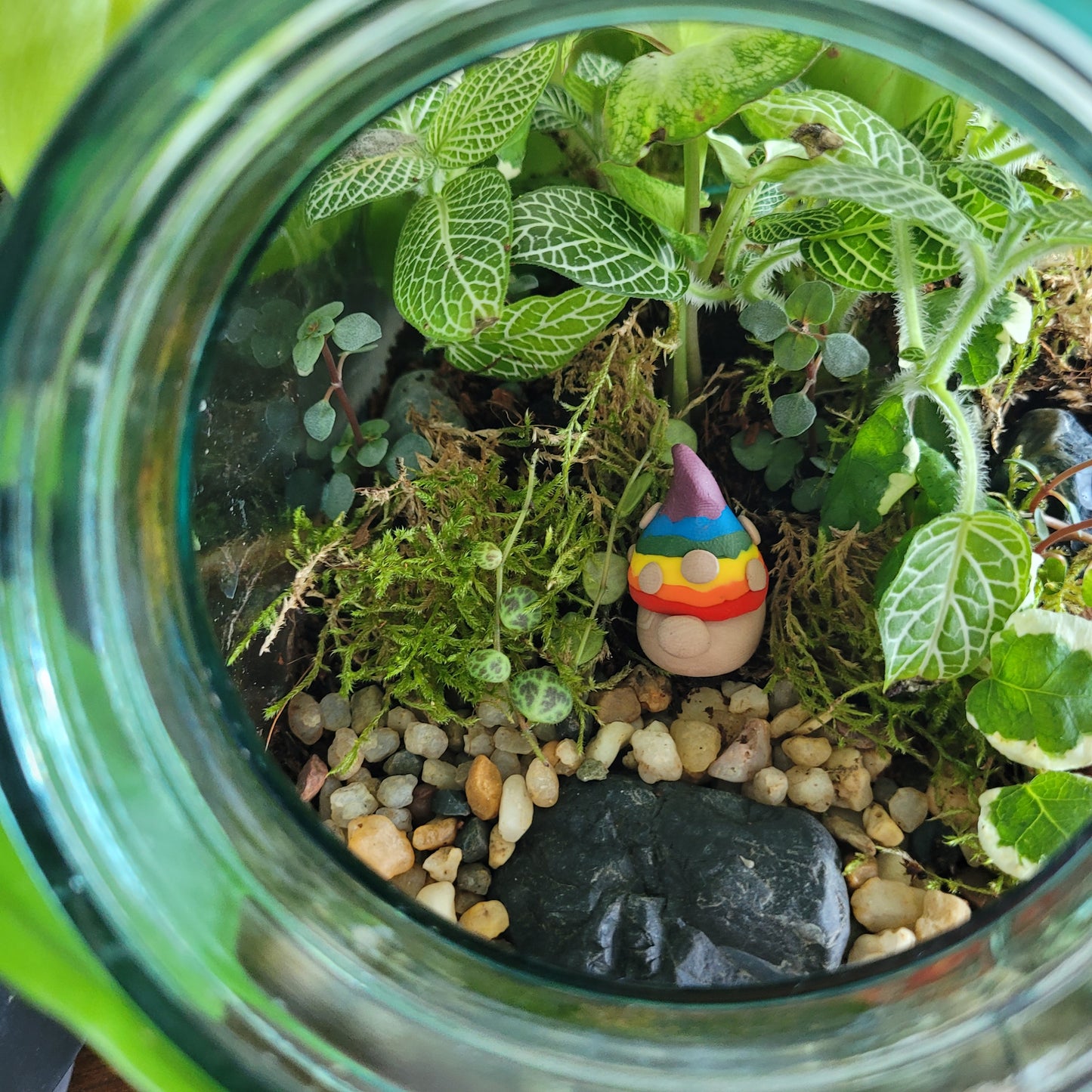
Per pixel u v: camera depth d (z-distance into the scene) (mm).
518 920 167
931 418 182
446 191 178
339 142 119
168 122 98
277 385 186
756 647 184
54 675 114
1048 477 194
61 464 112
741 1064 123
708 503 170
